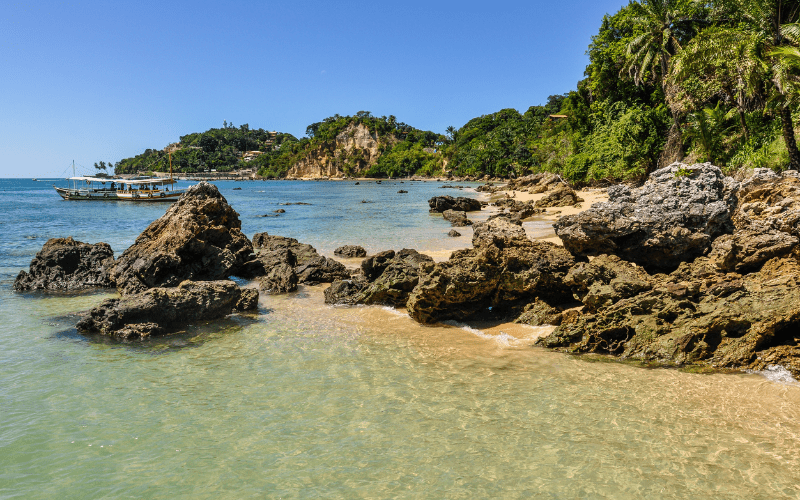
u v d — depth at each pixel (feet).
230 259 56.29
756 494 18.17
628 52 148.36
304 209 170.81
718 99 119.65
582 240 42.39
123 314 37.78
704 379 28.43
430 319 40.81
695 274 37.78
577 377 29.17
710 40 88.69
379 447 21.84
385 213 149.38
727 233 41.73
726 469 19.75
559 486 18.89
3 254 75.72
